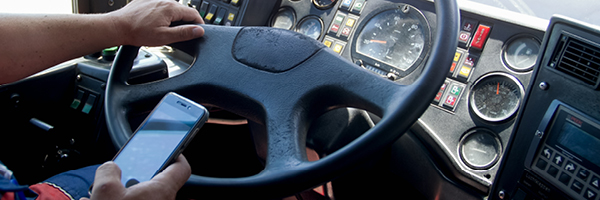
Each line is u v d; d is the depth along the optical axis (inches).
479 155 42.7
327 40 50.6
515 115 41.3
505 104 42.2
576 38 29.0
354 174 49.9
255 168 57.1
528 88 32.9
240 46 33.9
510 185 35.4
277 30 33.9
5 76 30.1
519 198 34.6
